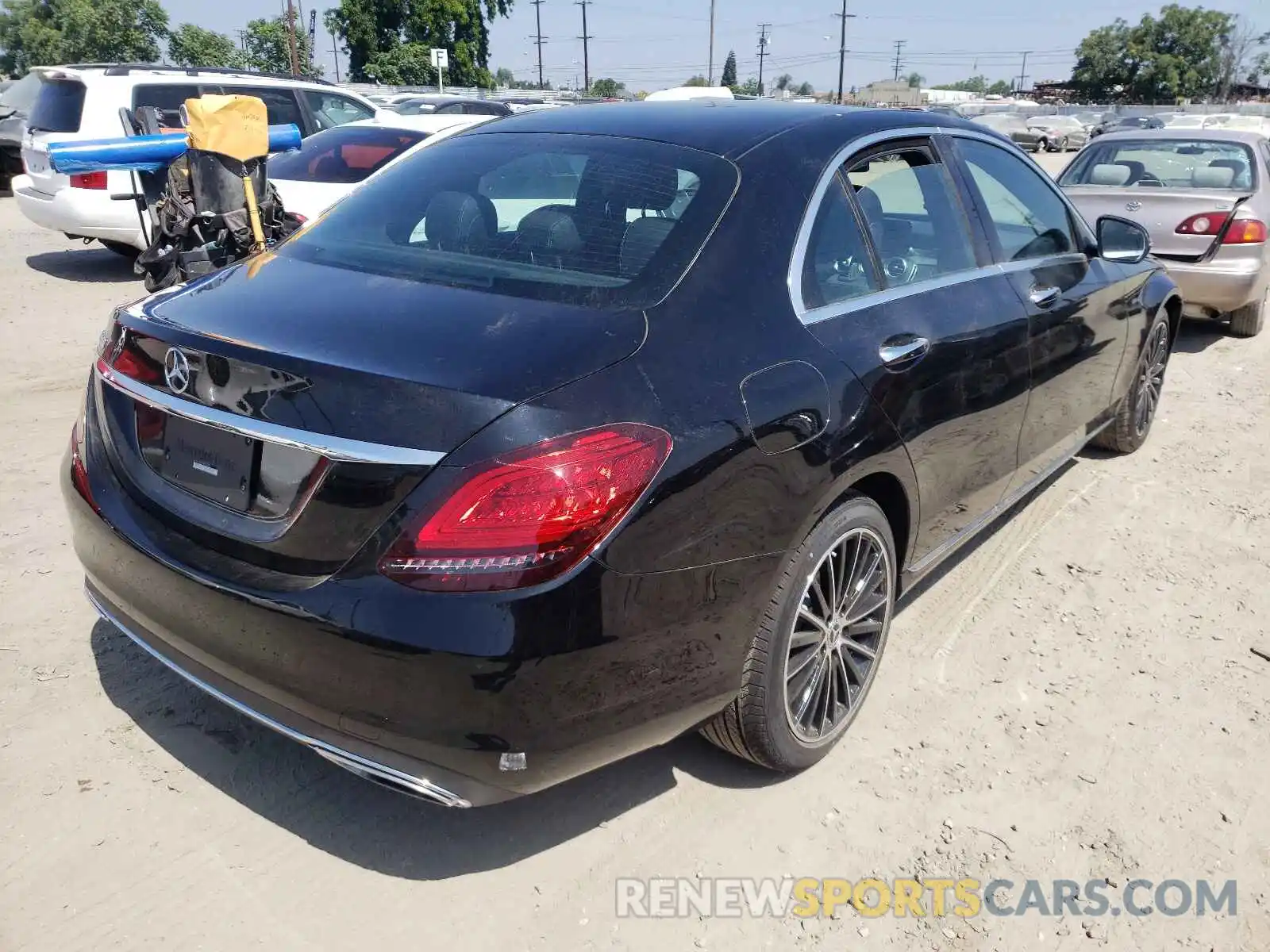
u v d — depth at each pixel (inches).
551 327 88.4
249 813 104.1
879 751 118.8
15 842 98.4
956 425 123.7
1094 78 2812.5
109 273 381.1
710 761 115.9
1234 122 1036.5
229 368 86.7
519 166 115.6
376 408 80.0
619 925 93.4
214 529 88.5
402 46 1876.2
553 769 84.1
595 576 80.2
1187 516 187.9
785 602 99.6
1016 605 153.7
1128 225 165.9
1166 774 116.6
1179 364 297.7
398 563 78.4
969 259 136.1
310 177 334.0
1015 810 110.2
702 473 86.8
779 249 103.9
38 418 213.3
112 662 127.5
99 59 2176.4
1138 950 93.4
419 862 99.3
